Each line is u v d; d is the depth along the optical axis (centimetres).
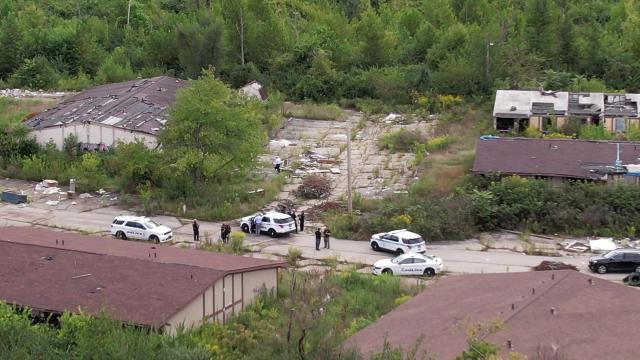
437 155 6391
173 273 3581
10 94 8306
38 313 3350
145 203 5575
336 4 11175
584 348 2588
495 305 2948
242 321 3500
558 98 7050
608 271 4409
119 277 3562
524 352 2522
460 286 3306
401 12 10600
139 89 7444
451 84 7919
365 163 6462
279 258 4716
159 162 5844
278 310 3591
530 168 5572
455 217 5103
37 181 6175
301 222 5272
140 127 6397
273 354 2519
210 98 5772
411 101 7944
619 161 5534
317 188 5831
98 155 6272
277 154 6694
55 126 6506
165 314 3231
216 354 3031
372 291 4016
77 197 5847
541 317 2797
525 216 5181
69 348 2914
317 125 7512
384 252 4847
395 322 3008
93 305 3322
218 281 3544
